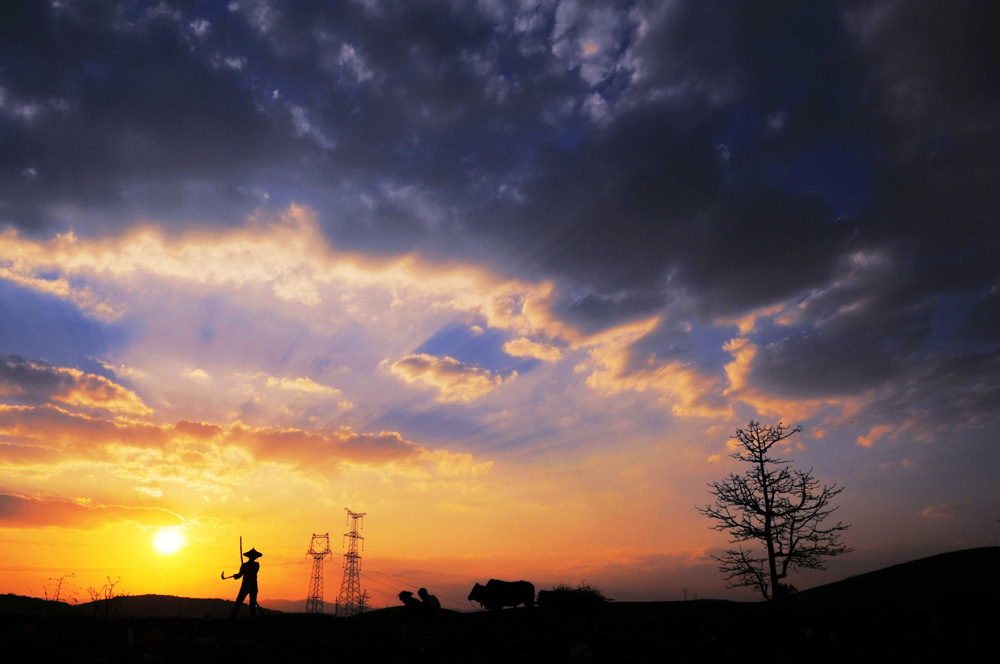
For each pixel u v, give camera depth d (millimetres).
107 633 18078
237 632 20141
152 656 16406
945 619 20328
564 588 28391
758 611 24797
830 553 34125
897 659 14453
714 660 15414
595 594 28688
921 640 16547
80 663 15344
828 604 29828
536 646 17703
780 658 14688
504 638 19281
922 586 30641
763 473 37156
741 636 18141
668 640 17891
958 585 29688
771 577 34781
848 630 18359
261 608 22766
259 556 22781
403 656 16938
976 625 18781
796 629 19031
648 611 26875
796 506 35844
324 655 17203
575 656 15578
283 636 19906
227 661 16391
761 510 36281
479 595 26547
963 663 13930
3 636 15914
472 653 17156
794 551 34781
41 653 15312
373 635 20203
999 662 13883
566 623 22375
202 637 18906
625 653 16422
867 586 32656
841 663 14312
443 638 19672
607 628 20766
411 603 24516
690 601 30516
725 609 26578
